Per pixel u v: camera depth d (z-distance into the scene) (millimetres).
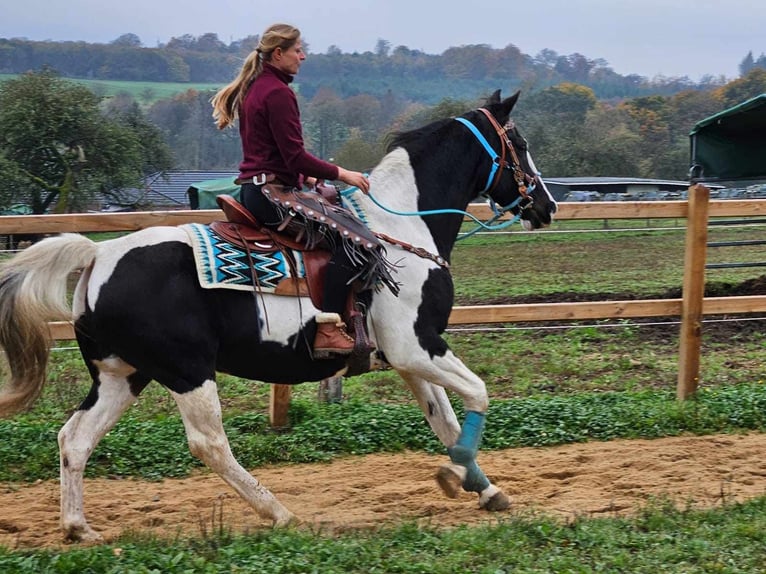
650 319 12297
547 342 11133
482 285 15945
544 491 5992
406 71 148750
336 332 4969
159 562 4188
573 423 7371
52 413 7863
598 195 37031
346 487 6113
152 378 5125
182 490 6098
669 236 25844
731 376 9320
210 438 4898
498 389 9008
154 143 35531
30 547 4852
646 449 6883
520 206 5934
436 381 5297
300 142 4941
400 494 5941
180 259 4809
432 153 5559
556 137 52031
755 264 10367
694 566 4191
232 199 5020
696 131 13492
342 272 4996
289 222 4969
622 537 4566
